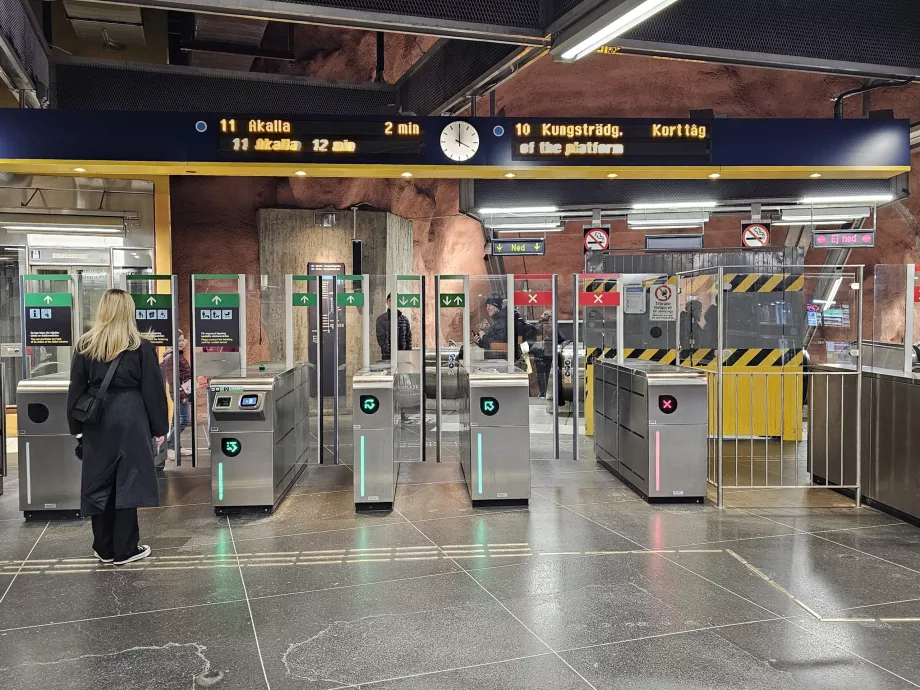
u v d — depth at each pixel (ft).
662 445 20.57
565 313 60.64
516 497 20.38
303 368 25.89
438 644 11.48
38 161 23.67
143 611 13.00
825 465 22.57
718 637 11.62
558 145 25.30
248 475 19.77
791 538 17.11
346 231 43.16
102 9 32.65
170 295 25.23
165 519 19.31
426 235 51.26
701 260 34.47
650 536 17.35
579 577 14.52
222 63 43.06
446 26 19.53
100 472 15.51
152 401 15.94
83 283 22.82
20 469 19.47
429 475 24.68
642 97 48.14
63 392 19.45
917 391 18.04
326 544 16.97
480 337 26.89
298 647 11.43
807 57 23.62
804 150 26.25
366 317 26.16
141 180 34.01
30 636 11.96
